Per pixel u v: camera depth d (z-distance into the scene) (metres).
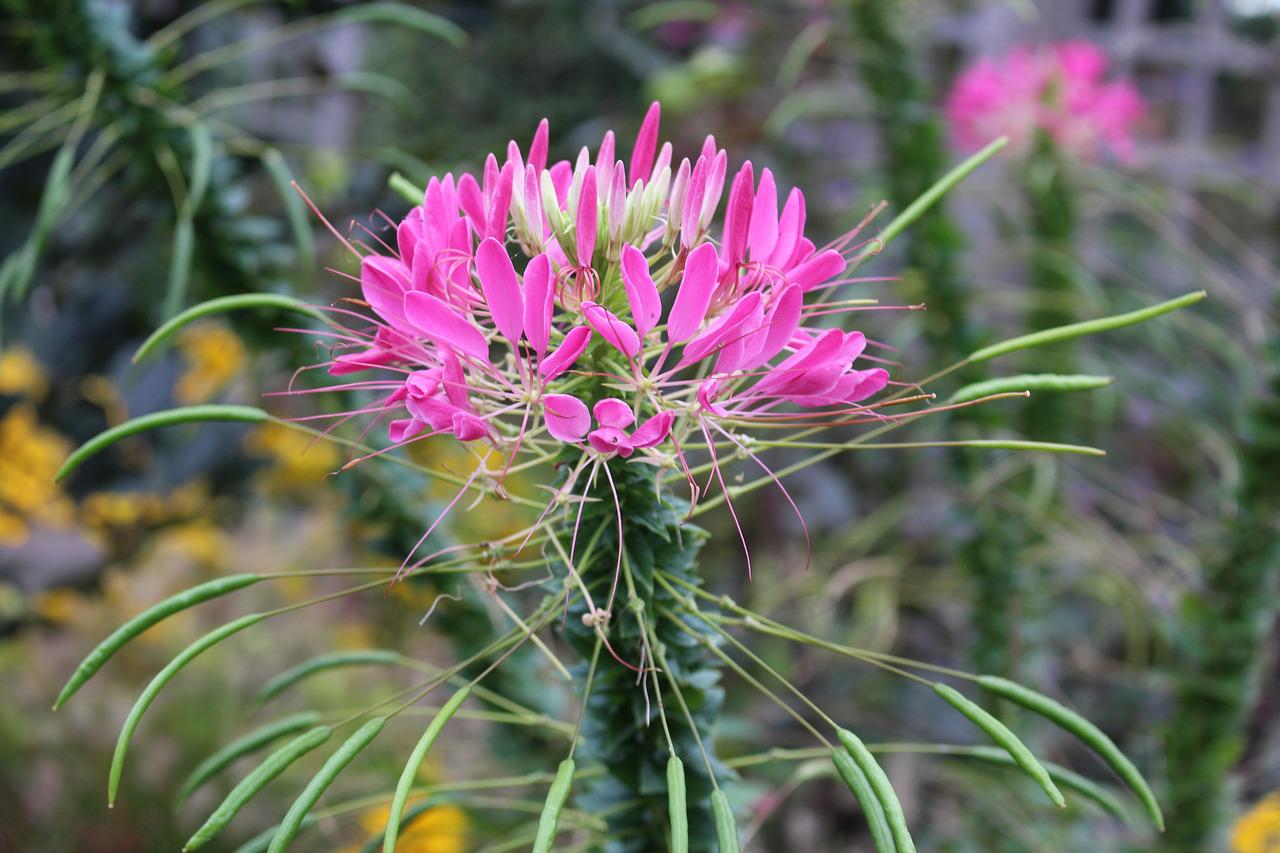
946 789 1.07
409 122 1.63
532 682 0.79
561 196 0.61
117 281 1.43
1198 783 0.86
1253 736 1.17
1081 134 1.04
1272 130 1.78
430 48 1.63
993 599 0.97
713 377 0.58
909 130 0.92
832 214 1.35
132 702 1.19
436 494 0.92
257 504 1.69
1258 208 1.25
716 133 1.39
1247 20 1.58
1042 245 1.01
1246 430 0.81
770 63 1.40
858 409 0.59
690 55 1.62
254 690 1.26
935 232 0.91
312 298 0.86
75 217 1.26
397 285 0.58
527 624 0.60
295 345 0.78
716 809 0.55
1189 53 1.60
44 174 1.36
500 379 0.59
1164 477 1.52
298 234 0.71
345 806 0.65
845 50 1.04
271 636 1.34
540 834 0.53
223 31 1.30
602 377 0.60
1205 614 0.84
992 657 0.97
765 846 1.18
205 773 0.64
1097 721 1.23
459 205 0.60
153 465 1.62
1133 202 1.11
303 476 1.66
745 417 0.59
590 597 0.60
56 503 1.56
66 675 1.24
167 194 0.76
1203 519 1.12
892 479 1.39
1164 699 1.10
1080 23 1.62
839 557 1.33
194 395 1.52
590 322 0.57
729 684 1.25
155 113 0.74
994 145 0.64
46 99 0.75
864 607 1.18
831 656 1.21
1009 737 0.55
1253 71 1.62
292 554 1.50
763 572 1.32
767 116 1.37
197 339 1.49
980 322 1.00
